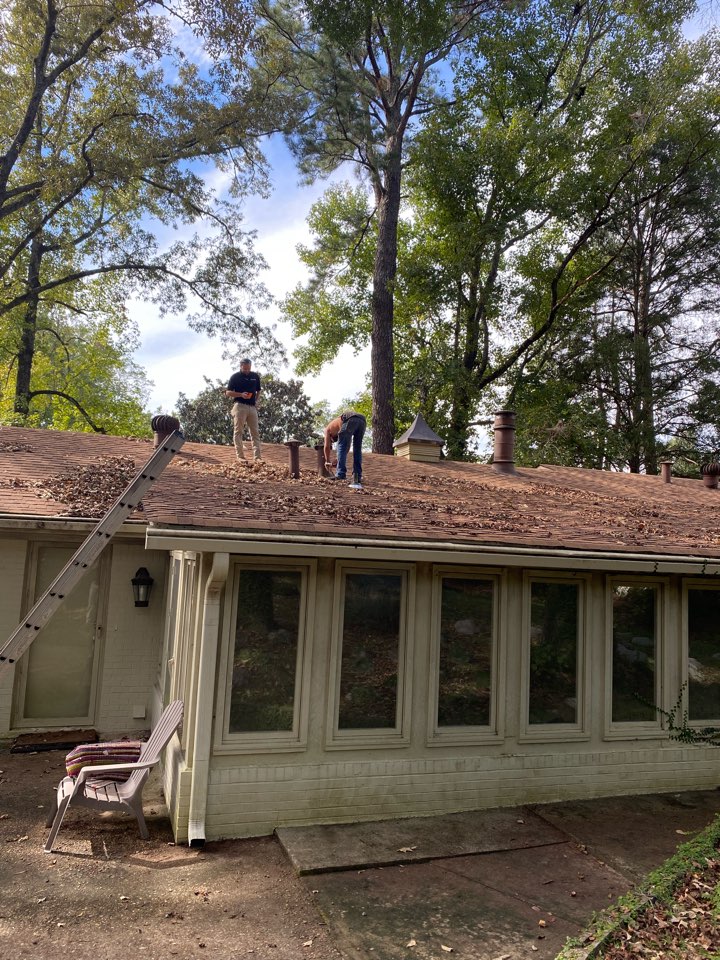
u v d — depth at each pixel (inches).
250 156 900.0
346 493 358.0
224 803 248.8
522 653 299.9
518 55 978.1
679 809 290.8
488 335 1107.9
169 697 325.4
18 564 367.9
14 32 816.3
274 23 890.7
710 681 337.4
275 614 263.3
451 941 182.2
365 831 254.8
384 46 984.3
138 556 392.8
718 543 347.6
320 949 177.8
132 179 864.3
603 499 457.1
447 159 976.3
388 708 277.1
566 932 188.2
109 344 1187.9
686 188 1000.2
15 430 501.4
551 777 297.7
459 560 275.3
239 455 449.1
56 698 375.2
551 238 1082.7
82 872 214.5
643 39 944.9
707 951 175.8
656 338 1058.7
